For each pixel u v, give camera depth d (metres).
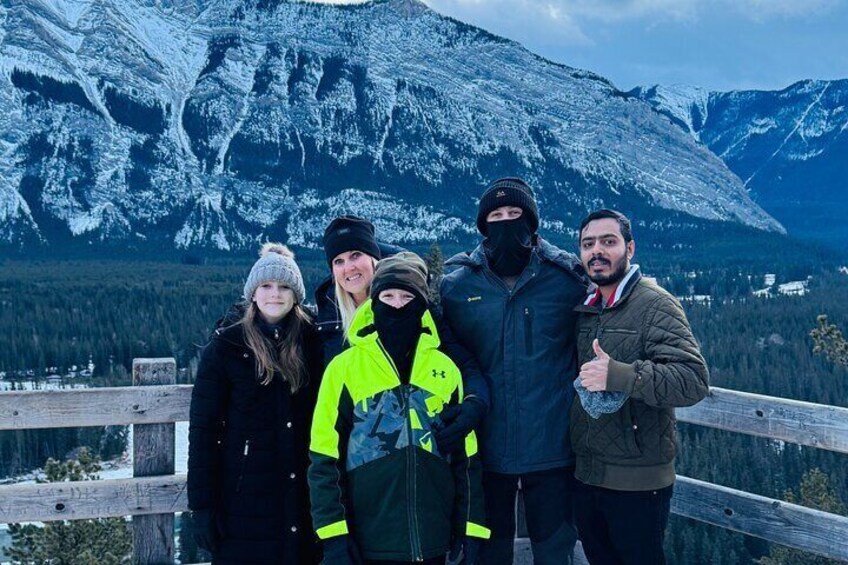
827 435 4.77
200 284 167.75
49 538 18.06
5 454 57.72
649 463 4.51
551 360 4.82
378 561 4.20
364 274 4.66
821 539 4.84
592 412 4.34
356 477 4.21
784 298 142.62
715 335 110.06
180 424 60.22
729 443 53.00
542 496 4.86
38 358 96.06
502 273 4.91
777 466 49.19
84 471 20.55
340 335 4.64
